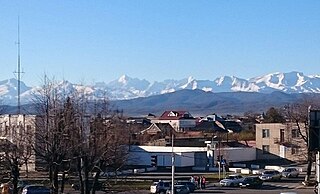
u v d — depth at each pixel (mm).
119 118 37062
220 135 107438
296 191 57125
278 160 88312
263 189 60281
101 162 35562
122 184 58344
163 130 116688
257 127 90625
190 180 60688
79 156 33688
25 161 35531
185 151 83062
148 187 57281
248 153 88750
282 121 99812
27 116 40844
